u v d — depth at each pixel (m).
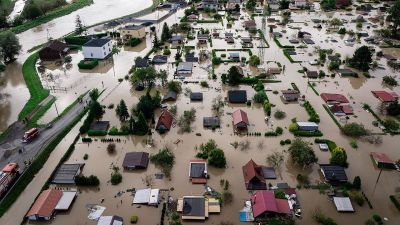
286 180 71.19
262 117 92.62
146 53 137.00
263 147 80.88
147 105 90.31
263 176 71.62
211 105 98.50
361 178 71.50
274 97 102.25
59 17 194.12
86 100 102.75
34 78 117.69
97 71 123.25
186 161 76.88
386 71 119.38
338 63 121.06
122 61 131.12
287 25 167.00
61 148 82.81
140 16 184.12
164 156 74.94
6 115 98.06
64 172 72.50
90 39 147.00
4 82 119.00
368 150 79.75
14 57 138.88
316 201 66.12
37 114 96.19
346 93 104.50
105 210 64.94
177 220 62.41
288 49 137.25
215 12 186.12
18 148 81.44
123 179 72.38
